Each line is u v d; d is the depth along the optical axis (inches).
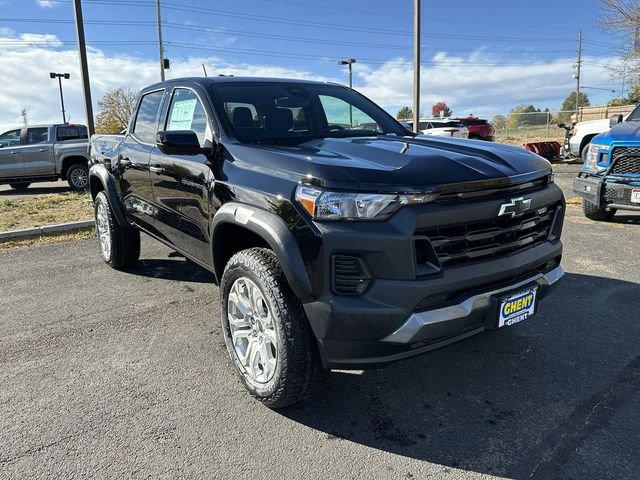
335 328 95.6
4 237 276.7
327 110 157.6
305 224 98.1
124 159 187.8
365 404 116.3
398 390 121.7
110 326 160.1
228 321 123.2
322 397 119.3
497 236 106.7
